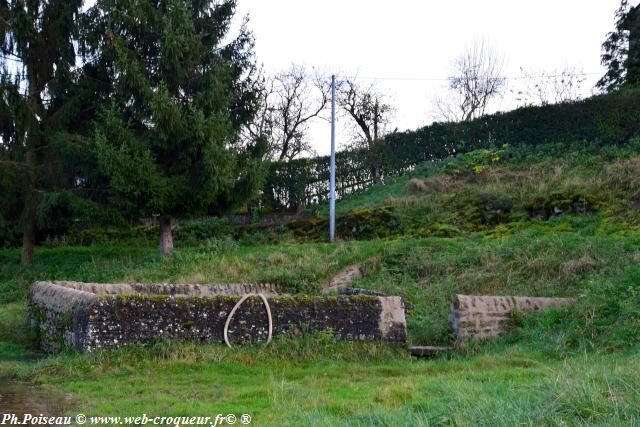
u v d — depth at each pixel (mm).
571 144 23562
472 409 5793
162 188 18375
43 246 24422
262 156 20641
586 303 11133
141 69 18703
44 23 20641
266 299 9828
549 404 5660
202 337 9445
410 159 27938
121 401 7160
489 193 20969
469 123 27016
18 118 19625
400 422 5625
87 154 18875
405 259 16906
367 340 10148
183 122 18547
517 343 10727
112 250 22297
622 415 5395
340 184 27625
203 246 19516
